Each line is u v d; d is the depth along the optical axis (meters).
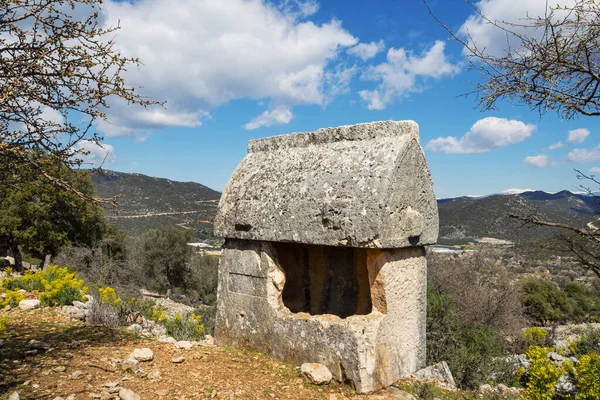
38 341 4.65
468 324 9.52
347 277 5.54
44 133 3.80
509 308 12.33
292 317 4.52
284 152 5.13
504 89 4.48
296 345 4.44
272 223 4.58
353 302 5.45
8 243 21.09
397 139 4.21
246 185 5.10
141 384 3.71
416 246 4.56
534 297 18.12
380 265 4.14
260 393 3.79
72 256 19.72
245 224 4.85
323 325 4.22
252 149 5.59
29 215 19.67
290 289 5.81
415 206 4.26
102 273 16.28
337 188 4.18
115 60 3.84
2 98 3.22
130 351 4.59
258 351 4.80
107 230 24.22
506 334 11.89
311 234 4.24
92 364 4.05
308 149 4.88
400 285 4.34
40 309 6.26
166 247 26.86
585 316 18.81
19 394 3.30
